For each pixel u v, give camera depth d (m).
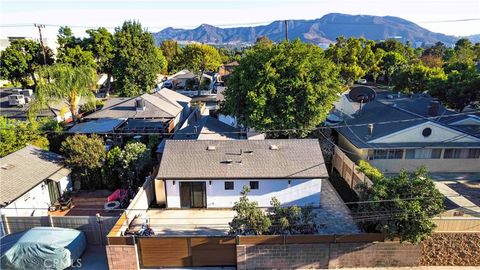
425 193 17.61
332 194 26.38
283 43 32.91
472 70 44.50
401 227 17.25
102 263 18.81
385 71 89.88
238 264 18.22
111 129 35.53
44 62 60.09
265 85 29.39
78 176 27.78
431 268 18.23
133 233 19.69
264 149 25.48
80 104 46.00
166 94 49.84
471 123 36.06
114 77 65.00
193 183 23.91
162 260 18.41
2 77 60.19
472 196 25.66
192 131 33.75
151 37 66.38
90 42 63.66
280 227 18.66
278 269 18.38
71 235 18.58
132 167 26.95
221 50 138.12
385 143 29.69
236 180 23.69
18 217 20.16
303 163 24.36
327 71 30.50
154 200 25.81
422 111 38.12
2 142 29.52
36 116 38.81
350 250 18.09
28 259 17.30
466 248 18.12
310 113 30.11
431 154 29.92
